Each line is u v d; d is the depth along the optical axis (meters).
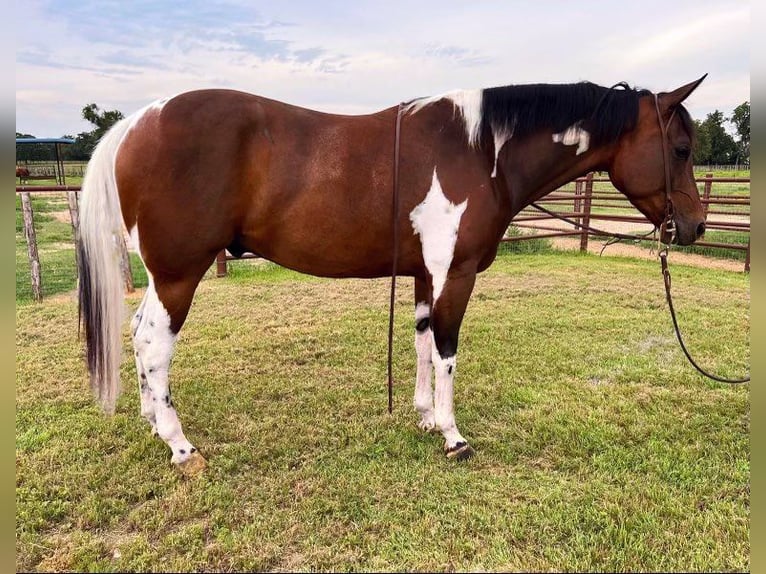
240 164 2.14
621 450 2.48
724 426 2.72
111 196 2.15
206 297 5.55
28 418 2.78
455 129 2.28
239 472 2.34
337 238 2.26
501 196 2.34
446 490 2.19
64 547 1.87
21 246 8.70
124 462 2.36
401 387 3.27
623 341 4.12
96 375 2.22
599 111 2.41
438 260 2.27
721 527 1.96
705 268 7.12
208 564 1.80
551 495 2.13
